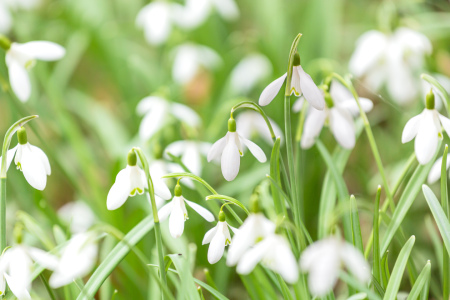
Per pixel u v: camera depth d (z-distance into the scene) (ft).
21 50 2.54
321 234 2.57
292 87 2.27
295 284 2.39
